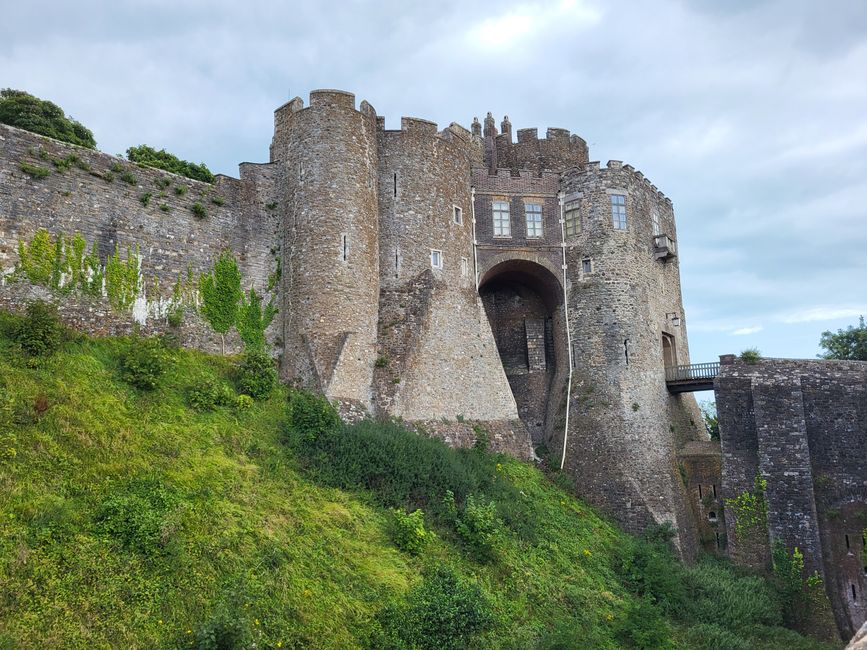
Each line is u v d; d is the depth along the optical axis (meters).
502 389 31.59
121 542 13.66
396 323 28.38
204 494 16.25
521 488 27.20
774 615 24.81
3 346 18.22
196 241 25.69
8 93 31.14
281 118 29.53
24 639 11.29
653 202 37.72
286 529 16.59
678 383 33.84
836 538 27.45
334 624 14.70
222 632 12.51
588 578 22.91
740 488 29.12
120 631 12.16
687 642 21.50
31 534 13.00
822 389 29.22
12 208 20.56
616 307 33.19
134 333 22.94
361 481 20.38
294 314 26.69
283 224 28.22
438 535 19.94
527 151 38.75
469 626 16.58
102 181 23.14
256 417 21.50
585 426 31.81
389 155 30.67
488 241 34.16
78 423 16.39
